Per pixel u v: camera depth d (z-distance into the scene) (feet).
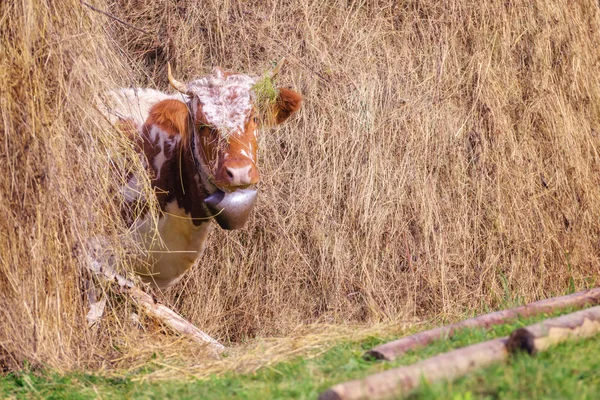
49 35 54.44
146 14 80.74
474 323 51.60
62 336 54.08
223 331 73.67
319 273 74.23
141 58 80.07
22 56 53.06
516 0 84.07
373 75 78.69
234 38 79.20
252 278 74.43
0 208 52.13
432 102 79.25
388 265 75.41
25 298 52.60
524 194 80.43
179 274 67.46
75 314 55.57
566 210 82.74
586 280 81.66
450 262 76.74
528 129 82.23
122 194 61.57
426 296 75.31
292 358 49.78
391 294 74.79
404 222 76.38
